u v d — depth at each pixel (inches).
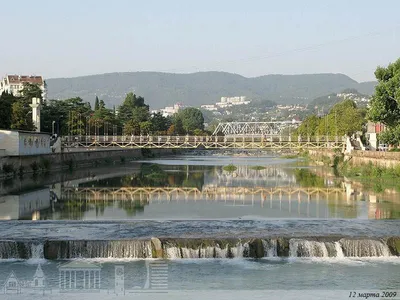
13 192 4274.1
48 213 3223.4
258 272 2066.9
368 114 5103.3
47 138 6707.7
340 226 2736.2
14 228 2669.8
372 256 2298.2
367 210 3329.2
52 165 6604.3
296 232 2554.1
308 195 4192.9
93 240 2277.3
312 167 7682.1
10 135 5516.7
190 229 2647.6
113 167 7706.7
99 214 3206.2
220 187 4877.0
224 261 2215.8
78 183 5118.1
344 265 2161.7
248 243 2282.2
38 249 2244.1
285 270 2091.5
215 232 2559.1
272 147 7534.5
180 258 2256.4
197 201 3878.0
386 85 4943.4
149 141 7775.6
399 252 2306.8
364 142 7805.1
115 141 7687.0
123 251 2261.3
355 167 6146.7
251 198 4052.7
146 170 6894.7
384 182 4948.3
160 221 2896.2
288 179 5629.9
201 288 1881.2
